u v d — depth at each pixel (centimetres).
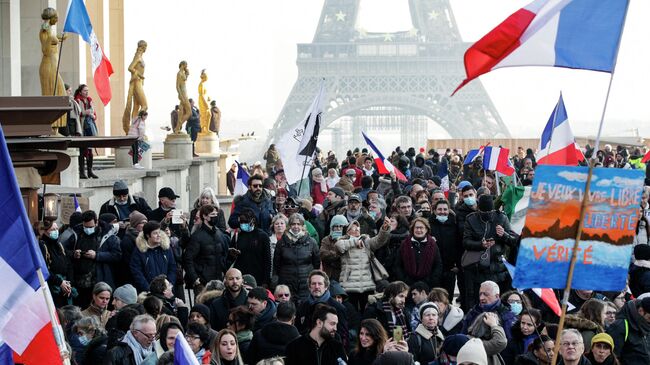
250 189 3300
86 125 4603
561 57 1582
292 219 2866
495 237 2978
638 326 2131
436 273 2911
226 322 2353
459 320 2327
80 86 4606
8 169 1351
